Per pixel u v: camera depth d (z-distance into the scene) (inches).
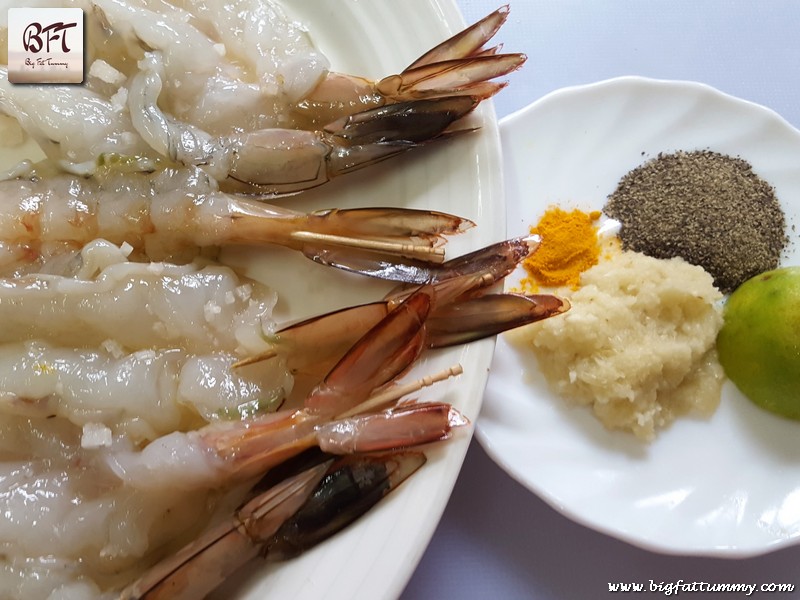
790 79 8.9
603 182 8.2
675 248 7.9
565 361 7.4
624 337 7.3
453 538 7.2
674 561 7.2
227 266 7.1
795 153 8.2
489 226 6.8
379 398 6.1
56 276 6.5
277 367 6.5
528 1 8.9
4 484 6.1
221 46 7.4
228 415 6.3
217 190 7.1
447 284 6.3
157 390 6.4
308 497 6.0
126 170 6.9
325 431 6.0
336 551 5.9
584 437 7.3
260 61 7.3
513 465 7.1
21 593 5.8
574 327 7.2
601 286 7.6
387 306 6.4
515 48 8.8
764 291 7.2
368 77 7.5
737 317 7.4
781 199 8.2
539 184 8.2
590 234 8.0
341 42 7.6
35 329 6.6
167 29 7.1
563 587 7.1
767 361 7.1
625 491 7.1
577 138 8.3
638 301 7.5
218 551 5.9
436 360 6.4
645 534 6.8
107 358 6.5
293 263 7.2
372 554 5.8
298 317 7.0
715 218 7.9
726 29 9.0
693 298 7.4
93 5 7.2
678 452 7.3
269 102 7.3
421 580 7.0
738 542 6.8
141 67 7.1
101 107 7.1
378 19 7.4
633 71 8.9
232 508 6.3
